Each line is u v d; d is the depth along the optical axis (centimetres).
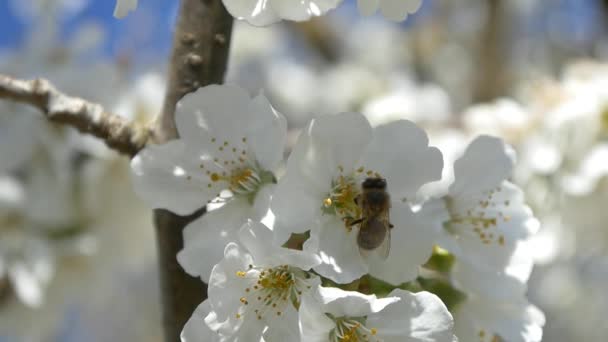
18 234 46
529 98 54
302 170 34
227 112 35
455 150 51
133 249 47
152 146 35
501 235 36
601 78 50
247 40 82
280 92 79
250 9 34
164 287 36
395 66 82
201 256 34
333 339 34
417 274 34
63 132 46
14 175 46
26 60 49
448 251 36
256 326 33
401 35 84
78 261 46
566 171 49
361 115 34
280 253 33
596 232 50
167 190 35
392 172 34
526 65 74
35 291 45
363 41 83
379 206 34
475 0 82
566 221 49
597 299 68
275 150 35
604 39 74
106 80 48
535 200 49
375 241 34
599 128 49
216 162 35
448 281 36
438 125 55
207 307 33
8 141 46
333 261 34
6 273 45
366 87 75
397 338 33
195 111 35
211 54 36
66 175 46
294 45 85
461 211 36
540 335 36
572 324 69
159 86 49
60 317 47
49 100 36
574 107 49
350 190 34
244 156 35
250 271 33
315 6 34
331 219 34
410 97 64
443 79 79
